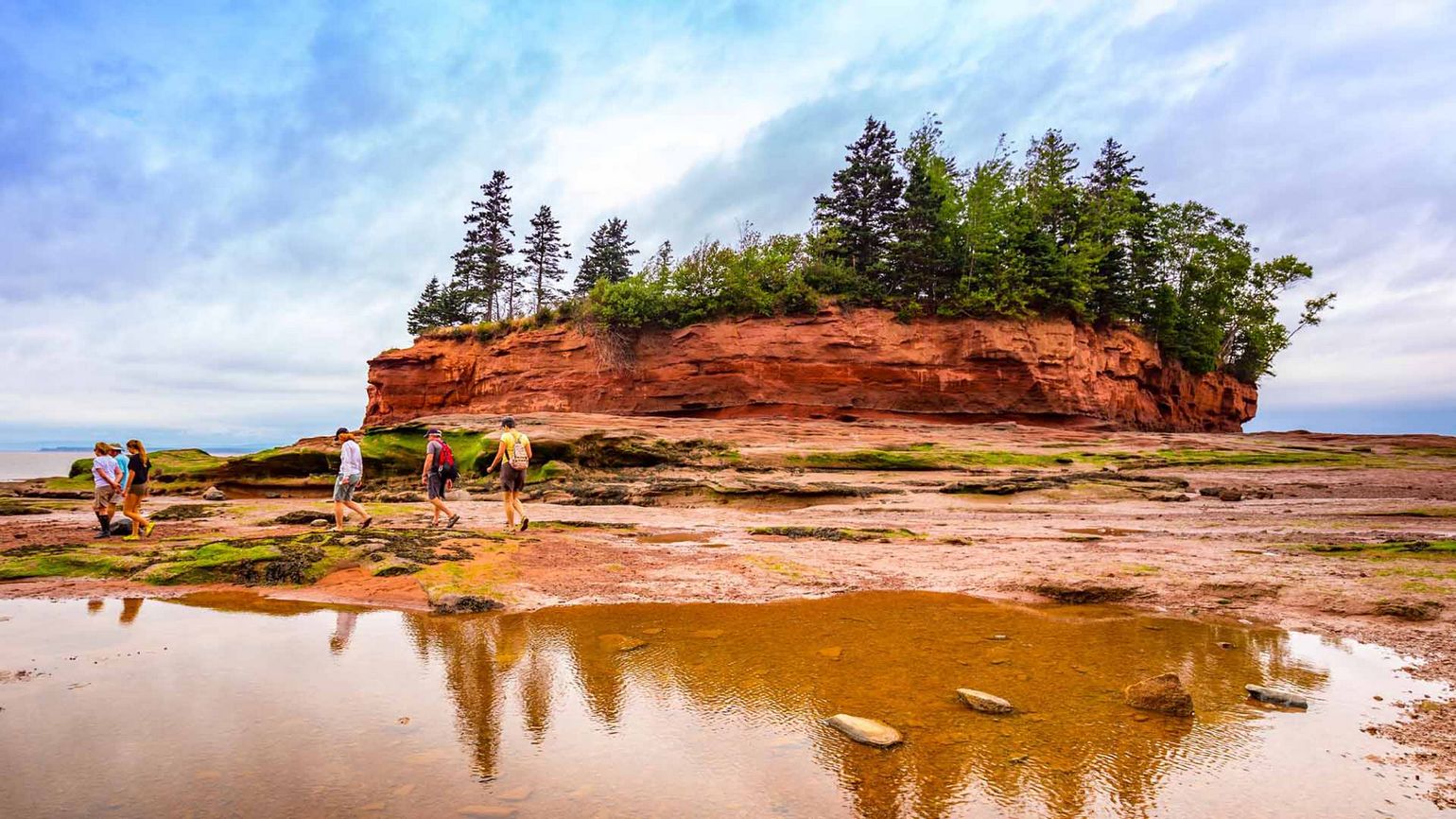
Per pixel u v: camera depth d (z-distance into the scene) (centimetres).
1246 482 2395
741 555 1153
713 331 4494
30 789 367
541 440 2722
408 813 342
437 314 8869
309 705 501
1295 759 411
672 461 2780
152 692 526
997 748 428
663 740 441
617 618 778
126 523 1482
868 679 564
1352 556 1068
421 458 2853
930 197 4888
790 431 3297
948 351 4319
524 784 377
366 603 846
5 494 2598
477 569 965
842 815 345
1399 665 600
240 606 835
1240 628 732
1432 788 373
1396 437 3841
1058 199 5134
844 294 4538
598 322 4738
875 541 1363
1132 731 455
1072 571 981
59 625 741
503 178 7275
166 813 341
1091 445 3170
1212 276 5844
